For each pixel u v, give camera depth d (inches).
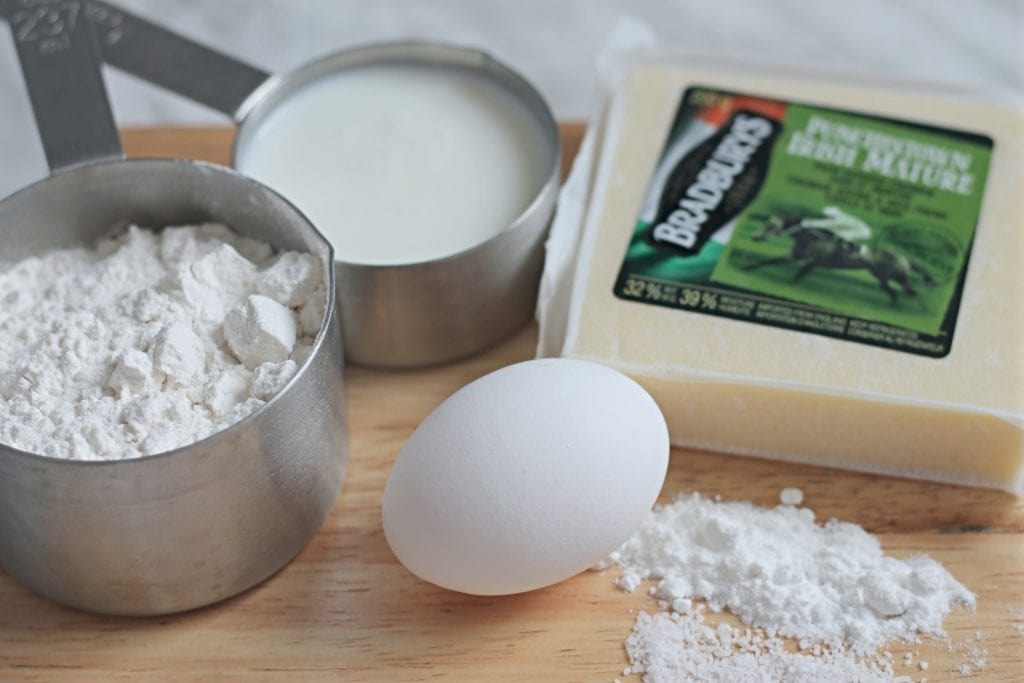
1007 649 12.7
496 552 12.2
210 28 20.4
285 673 12.8
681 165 15.2
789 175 15.1
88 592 12.8
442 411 12.7
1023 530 13.5
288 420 12.4
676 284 14.2
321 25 20.5
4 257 14.0
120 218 14.4
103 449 12.3
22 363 13.0
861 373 13.6
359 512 13.8
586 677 12.7
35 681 12.8
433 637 13.0
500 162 15.1
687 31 20.5
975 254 14.5
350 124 15.4
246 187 13.8
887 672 12.6
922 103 15.8
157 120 19.9
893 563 13.2
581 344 13.8
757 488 13.9
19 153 19.9
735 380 13.5
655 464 12.6
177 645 13.0
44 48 14.9
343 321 14.3
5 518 12.4
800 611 12.9
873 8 20.6
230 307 13.5
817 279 14.3
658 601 13.1
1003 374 13.6
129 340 13.1
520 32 20.7
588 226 14.7
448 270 13.8
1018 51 20.1
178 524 12.3
